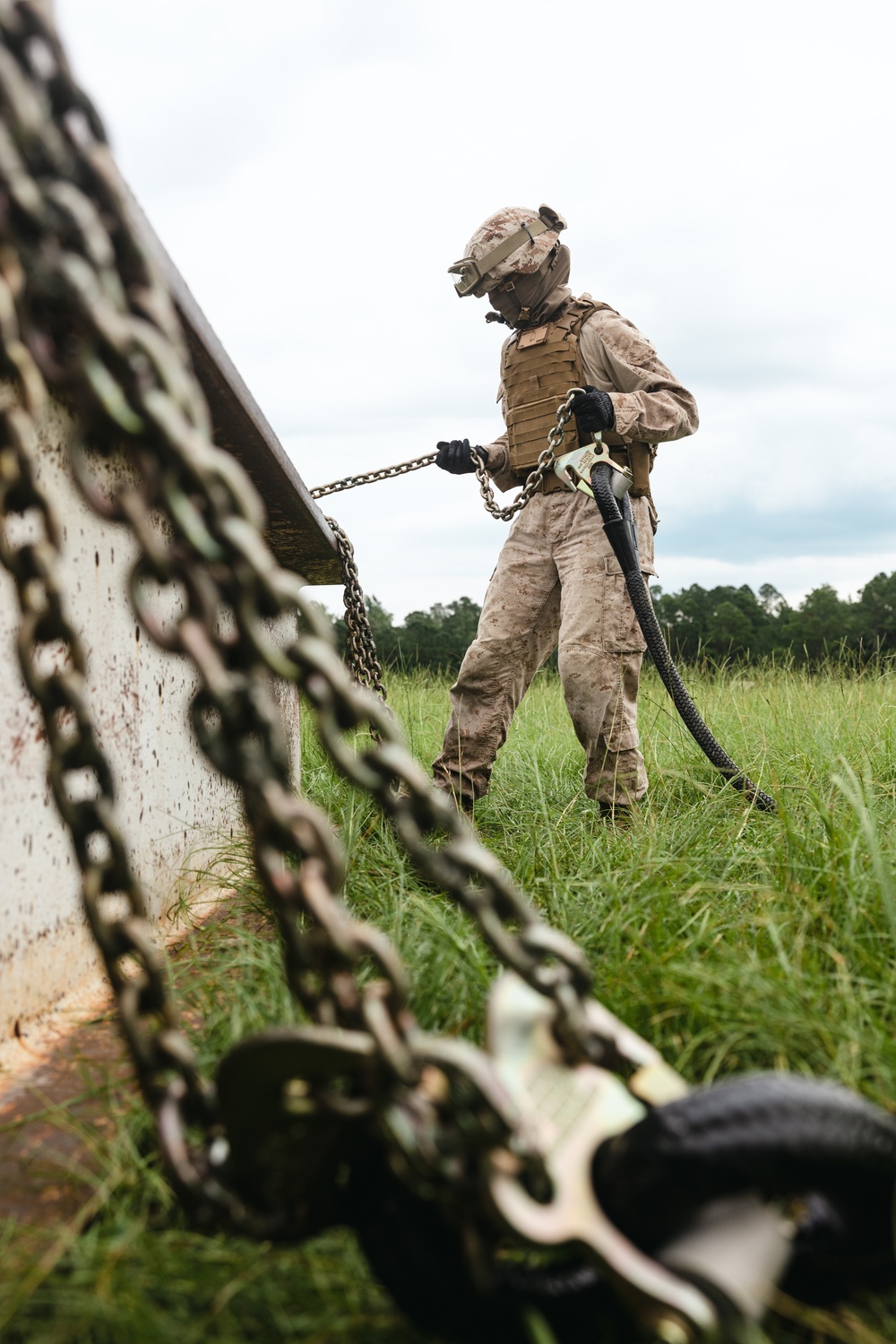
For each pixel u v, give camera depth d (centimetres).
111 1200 146
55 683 111
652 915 230
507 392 442
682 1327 101
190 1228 141
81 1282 124
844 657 661
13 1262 129
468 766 422
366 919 266
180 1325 120
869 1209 116
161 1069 118
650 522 424
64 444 229
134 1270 128
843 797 334
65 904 233
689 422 413
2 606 201
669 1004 188
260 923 285
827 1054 168
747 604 2094
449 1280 112
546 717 657
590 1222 106
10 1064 198
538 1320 108
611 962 212
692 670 688
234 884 311
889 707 516
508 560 429
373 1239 115
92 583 249
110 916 255
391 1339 122
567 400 394
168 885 309
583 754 525
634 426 393
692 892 233
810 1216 123
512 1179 103
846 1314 123
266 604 102
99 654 254
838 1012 180
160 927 295
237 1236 118
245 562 98
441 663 909
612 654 396
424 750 502
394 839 334
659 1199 105
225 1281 126
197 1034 197
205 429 102
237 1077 107
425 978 205
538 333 424
